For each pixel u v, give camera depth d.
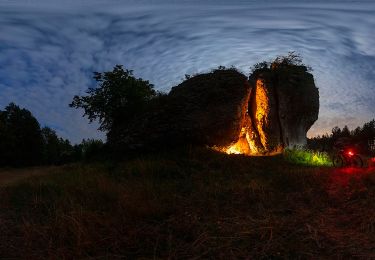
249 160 16.64
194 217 8.56
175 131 18.11
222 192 10.89
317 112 20.69
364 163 16.98
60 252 6.78
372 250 6.77
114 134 20.14
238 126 18.91
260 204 9.60
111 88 21.06
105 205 9.75
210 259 6.55
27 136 29.92
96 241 7.24
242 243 7.14
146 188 11.23
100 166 16.92
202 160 16.27
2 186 14.44
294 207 9.53
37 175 17.59
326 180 12.12
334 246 6.98
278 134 20.14
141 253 6.91
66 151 32.88
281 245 6.93
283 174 13.29
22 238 7.77
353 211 9.02
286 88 20.06
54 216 8.98
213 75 19.86
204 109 18.61
